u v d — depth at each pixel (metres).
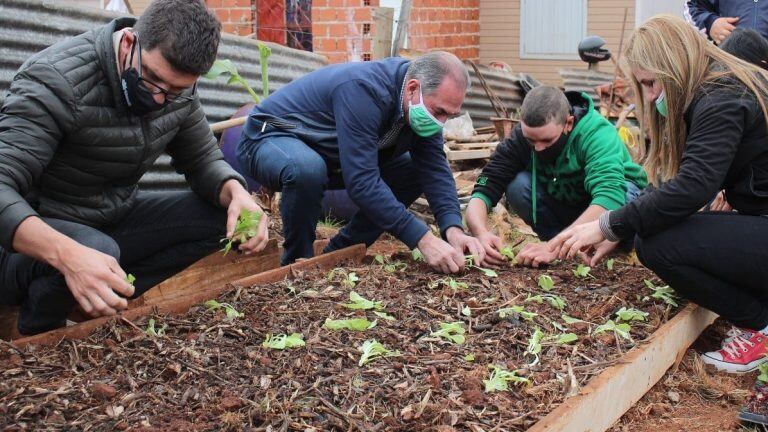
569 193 5.15
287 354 3.29
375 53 9.88
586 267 4.57
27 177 3.23
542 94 4.66
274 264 4.98
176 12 3.19
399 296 4.07
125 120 3.50
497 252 4.70
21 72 3.32
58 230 3.39
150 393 2.91
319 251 5.44
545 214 5.35
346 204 6.58
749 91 3.62
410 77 4.27
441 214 4.76
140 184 6.57
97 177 3.61
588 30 13.10
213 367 3.15
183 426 2.68
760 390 3.53
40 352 3.16
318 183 4.55
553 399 3.01
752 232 3.76
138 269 4.07
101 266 3.05
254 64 7.79
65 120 3.31
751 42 4.05
